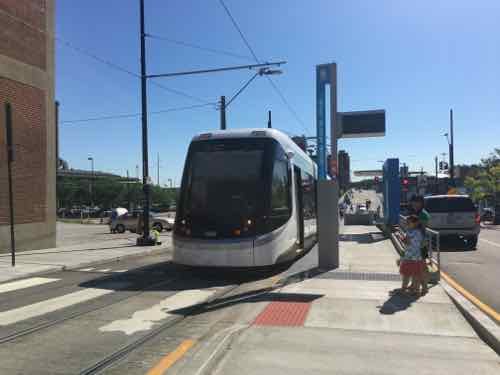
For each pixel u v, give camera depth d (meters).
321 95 12.18
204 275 11.38
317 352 5.29
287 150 12.59
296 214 12.94
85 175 110.75
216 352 5.30
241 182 11.22
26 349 5.63
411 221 8.31
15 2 17.05
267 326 6.36
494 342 5.52
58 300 8.45
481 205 50.88
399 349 5.40
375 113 15.10
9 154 12.27
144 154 19.78
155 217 36.22
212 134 12.13
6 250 16.41
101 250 17.31
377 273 10.64
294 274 10.70
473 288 9.68
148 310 7.66
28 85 17.66
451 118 43.91
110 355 5.39
